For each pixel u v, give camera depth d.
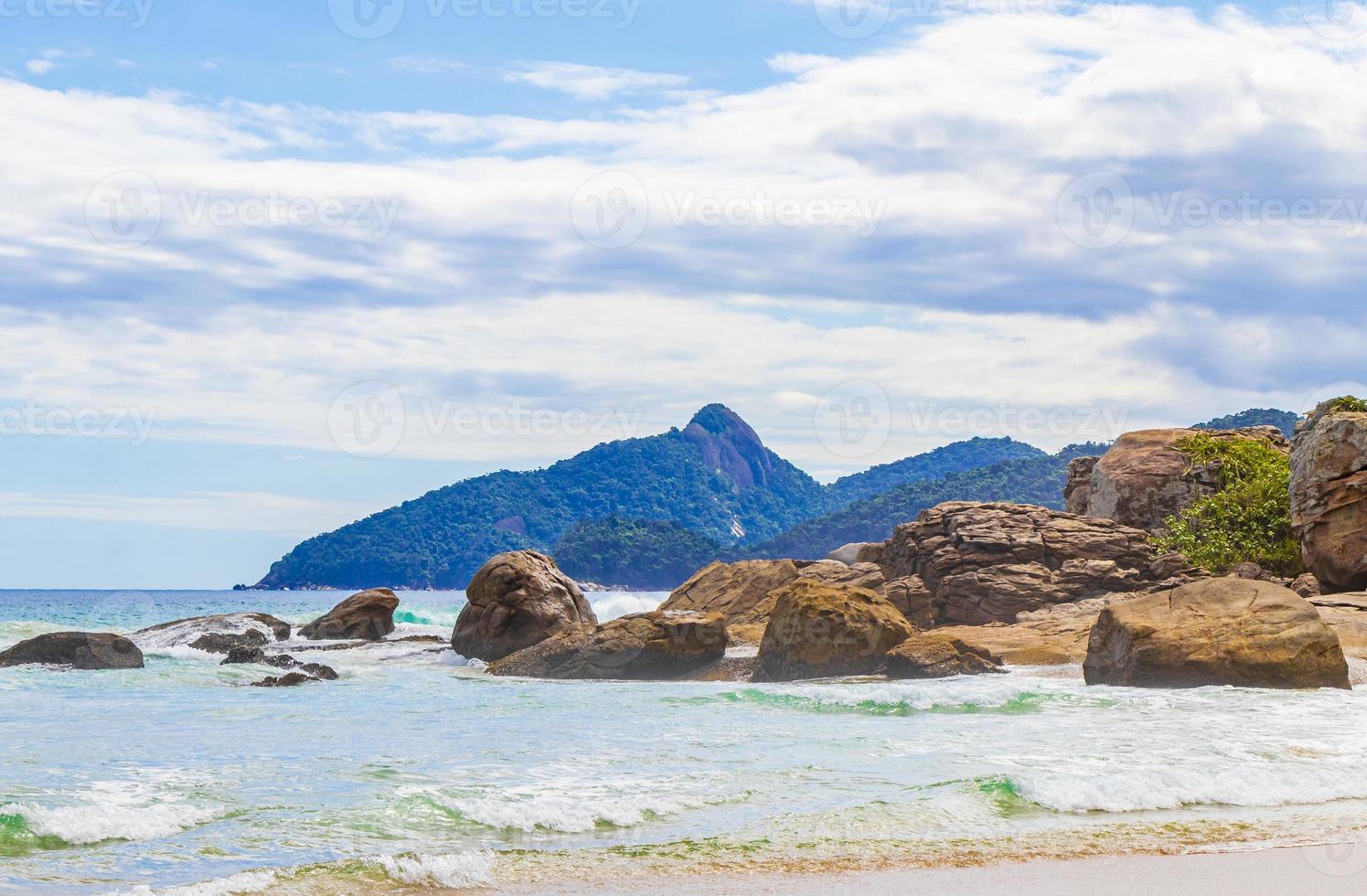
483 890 10.46
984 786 14.13
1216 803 13.85
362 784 15.26
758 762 17.06
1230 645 25.41
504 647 38.88
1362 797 14.07
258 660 36.62
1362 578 32.91
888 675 30.22
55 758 17.72
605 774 15.99
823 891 10.30
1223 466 45.62
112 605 143.25
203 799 14.14
